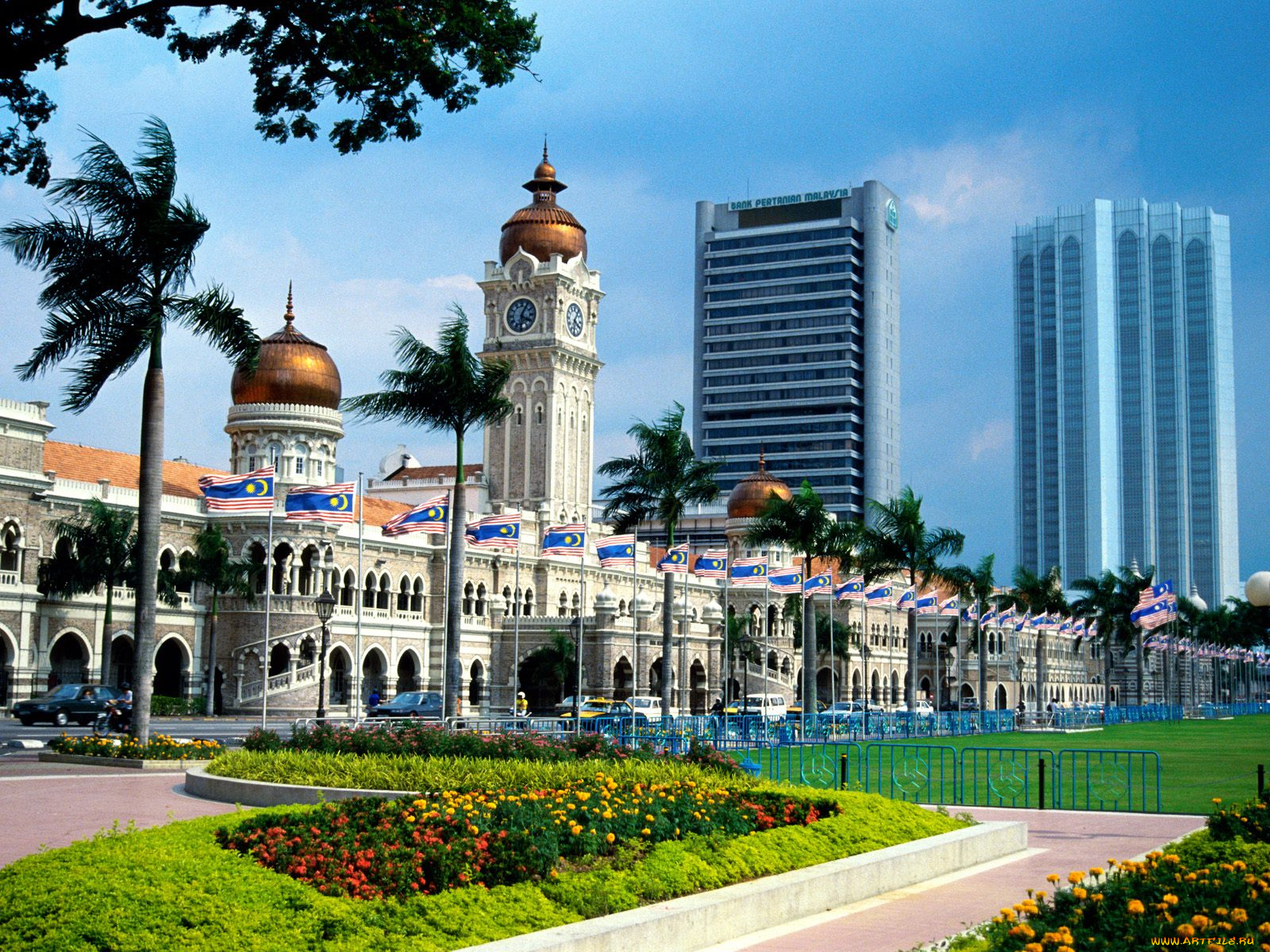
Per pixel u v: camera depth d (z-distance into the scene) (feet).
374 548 361.51
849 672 495.00
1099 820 118.11
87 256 160.97
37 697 251.39
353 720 207.92
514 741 136.56
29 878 52.37
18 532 279.90
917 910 71.56
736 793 89.10
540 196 494.59
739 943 62.80
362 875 58.34
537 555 432.25
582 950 53.42
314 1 87.66
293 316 362.74
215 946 47.70
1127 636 484.33
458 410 209.05
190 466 364.79
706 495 255.09
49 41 78.07
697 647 425.28
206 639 332.60
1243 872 60.34
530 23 96.07
